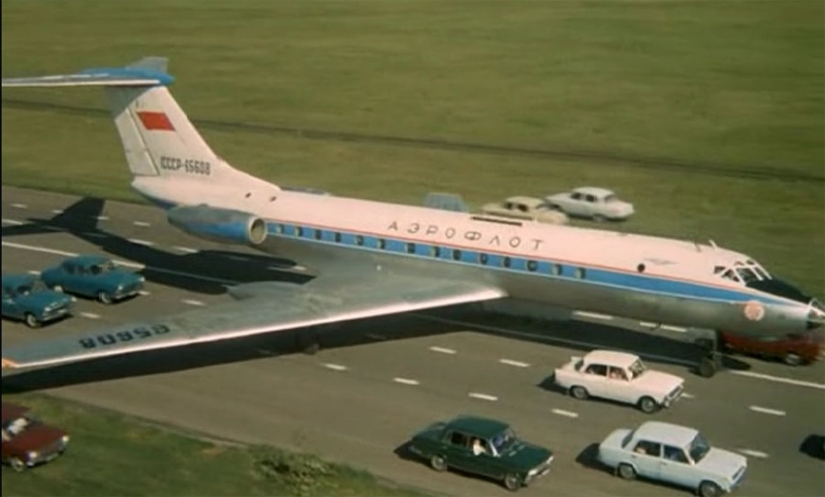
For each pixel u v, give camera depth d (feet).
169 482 260.62
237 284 409.08
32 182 540.93
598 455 273.95
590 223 485.15
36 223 479.00
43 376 326.03
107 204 509.35
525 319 372.17
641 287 328.90
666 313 330.13
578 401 310.45
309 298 341.41
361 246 365.61
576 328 366.43
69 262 391.45
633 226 478.18
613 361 308.60
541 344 352.90
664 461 260.42
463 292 350.02
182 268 426.51
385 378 327.26
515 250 343.87
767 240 453.58
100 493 255.29
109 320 371.56
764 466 273.75
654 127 644.69
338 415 302.25
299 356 344.08
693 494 260.01
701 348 348.59
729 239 455.63
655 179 547.90
